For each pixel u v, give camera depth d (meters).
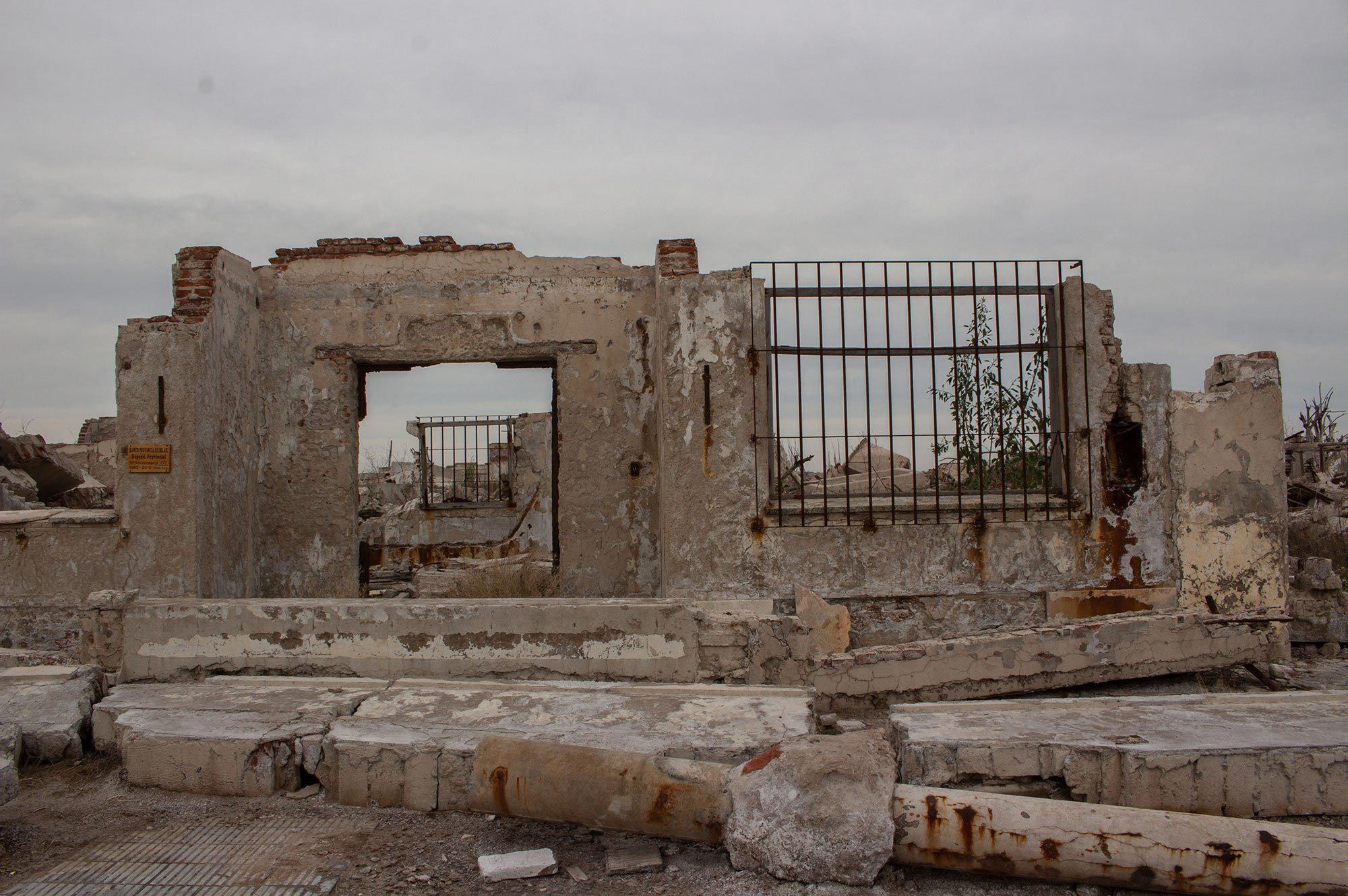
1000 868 3.35
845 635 6.37
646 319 8.13
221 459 7.40
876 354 6.60
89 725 4.99
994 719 4.20
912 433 6.58
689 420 6.58
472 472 20.67
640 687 5.14
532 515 14.83
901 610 6.54
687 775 3.64
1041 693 5.59
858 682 5.48
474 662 5.63
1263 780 3.74
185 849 3.76
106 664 5.80
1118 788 3.75
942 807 3.40
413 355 8.15
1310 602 7.04
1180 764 3.74
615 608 5.62
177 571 6.88
